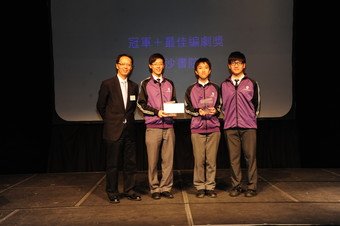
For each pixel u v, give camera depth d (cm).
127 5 494
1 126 506
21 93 504
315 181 432
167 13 494
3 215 324
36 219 311
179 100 494
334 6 499
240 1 494
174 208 333
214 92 372
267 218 299
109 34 495
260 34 496
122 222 298
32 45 499
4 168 511
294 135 514
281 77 499
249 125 365
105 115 360
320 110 510
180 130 513
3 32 495
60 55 497
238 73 371
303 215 306
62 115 503
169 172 371
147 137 365
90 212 327
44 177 489
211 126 367
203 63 371
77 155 516
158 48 494
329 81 506
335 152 514
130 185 367
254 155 369
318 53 504
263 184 420
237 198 363
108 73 498
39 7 496
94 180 466
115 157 357
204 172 384
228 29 495
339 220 293
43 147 514
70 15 494
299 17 500
